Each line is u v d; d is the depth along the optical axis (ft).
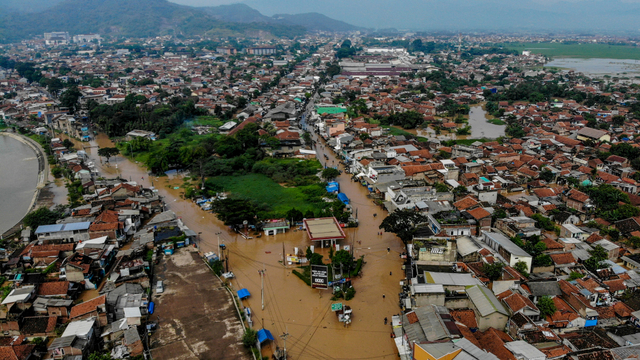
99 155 540.11
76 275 260.62
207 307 244.63
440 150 531.50
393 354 211.00
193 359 203.62
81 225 320.91
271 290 265.95
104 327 224.94
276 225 343.46
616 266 265.34
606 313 224.33
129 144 592.19
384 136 622.95
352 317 239.91
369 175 442.50
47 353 207.82
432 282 242.58
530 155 510.17
